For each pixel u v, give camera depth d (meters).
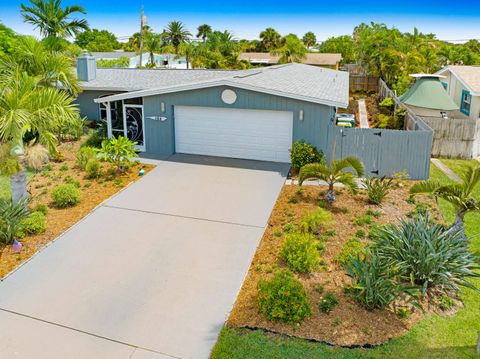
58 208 10.77
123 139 13.50
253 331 6.27
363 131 13.43
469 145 16.98
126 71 23.30
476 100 21.02
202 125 15.30
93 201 11.27
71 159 14.95
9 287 7.51
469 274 7.06
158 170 13.88
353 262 7.21
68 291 7.41
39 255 8.58
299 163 13.48
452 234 7.87
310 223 9.21
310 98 13.45
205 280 7.75
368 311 6.66
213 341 6.18
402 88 29.14
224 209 10.89
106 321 6.64
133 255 8.63
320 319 6.45
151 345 6.12
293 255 7.88
